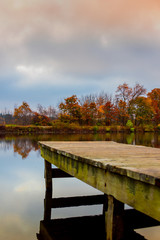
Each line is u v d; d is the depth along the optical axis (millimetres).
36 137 25672
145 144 17531
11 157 10641
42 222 3904
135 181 2113
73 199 5145
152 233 3369
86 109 48000
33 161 9586
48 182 5711
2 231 3545
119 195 2365
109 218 2588
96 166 2682
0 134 32188
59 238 3318
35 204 4777
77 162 3398
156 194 1848
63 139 22531
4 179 6762
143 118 52906
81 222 3943
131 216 3658
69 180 6859
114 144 5352
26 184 6273
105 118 51031
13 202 4887
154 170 2045
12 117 52406
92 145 5043
